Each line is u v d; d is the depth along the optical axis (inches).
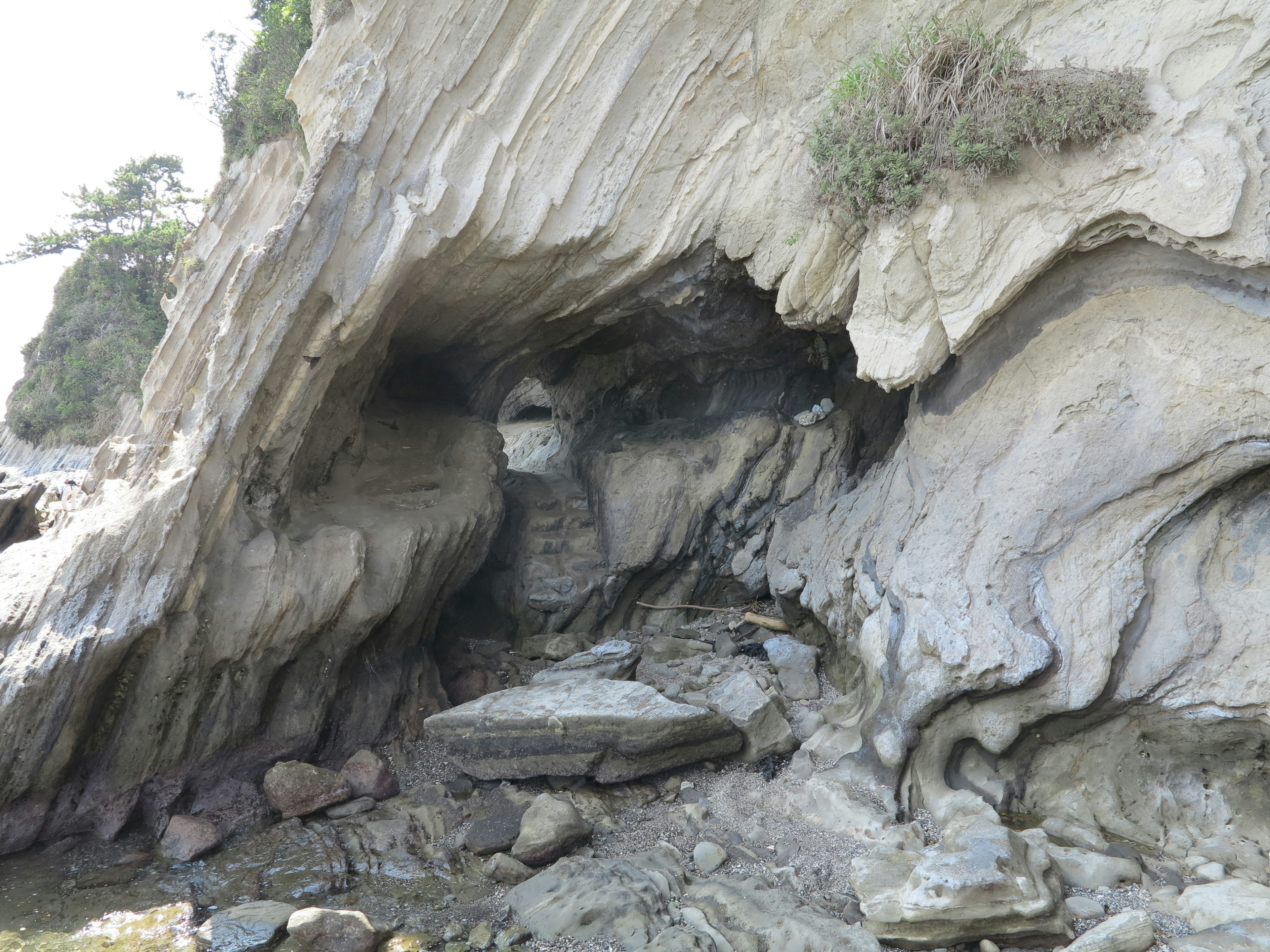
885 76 289.0
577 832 260.8
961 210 268.1
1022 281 268.8
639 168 347.6
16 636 258.1
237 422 302.8
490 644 425.1
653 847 262.4
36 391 1049.5
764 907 220.4
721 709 317.7
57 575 268.5
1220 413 240.1
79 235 1094.4
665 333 444.5
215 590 291.7
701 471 433.4
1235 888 209.8
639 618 443.2
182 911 232.7
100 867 257.0
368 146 311.7
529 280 366.3
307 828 281.6
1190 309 247.9
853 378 445.4
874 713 288.2
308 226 300.0
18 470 617.3
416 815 288.7
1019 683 251.6
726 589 446.6
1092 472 261.4
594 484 460.4
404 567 330.0
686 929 214.2
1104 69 260.5
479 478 393.7
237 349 300.5
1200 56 247.6
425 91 320.2
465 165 326.6
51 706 253.4
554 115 334.6
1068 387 270.1
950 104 269.9
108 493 301.4
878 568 317.7
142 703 275.3
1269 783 241.6
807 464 425.7
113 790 275.6
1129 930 198.2
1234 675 235.8
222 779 294.8
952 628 265.1
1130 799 255.8
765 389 470.9
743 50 337.7
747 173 347.9
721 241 362.6
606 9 327.0
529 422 720.3
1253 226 222.2
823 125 303.6
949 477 297.7
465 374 451.2
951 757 273.0
